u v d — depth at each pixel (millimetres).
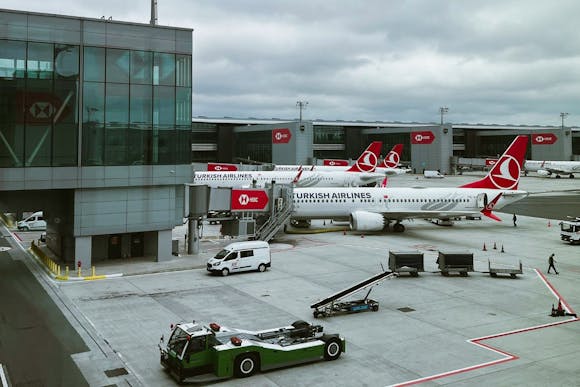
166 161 49750
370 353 27672
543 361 26719
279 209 62688
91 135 45531
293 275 45906
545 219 87875
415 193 73312
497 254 56688
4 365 25688
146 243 53562
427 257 54750
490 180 77625
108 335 30078
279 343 26062
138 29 47281
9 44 41875
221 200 58062
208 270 45812
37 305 36031
